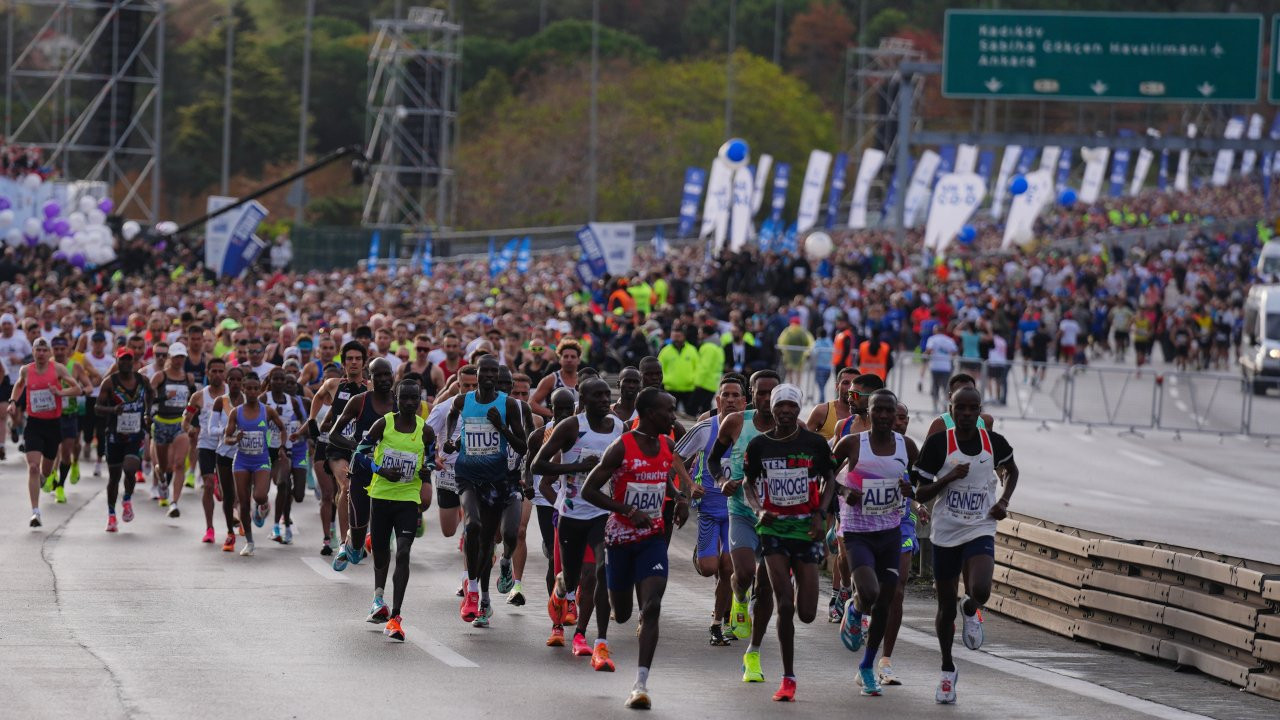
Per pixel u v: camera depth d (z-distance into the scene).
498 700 23.98
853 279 118.06
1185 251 144.75
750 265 111.12
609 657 26.86
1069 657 29.70
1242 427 81.81
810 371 85.56
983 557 24.77
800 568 24.83
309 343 57.06
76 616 30.73
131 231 134.38
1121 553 30.73
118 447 44.03
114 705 22.80
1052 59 116.38
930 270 128.75
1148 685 26.95
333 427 35.41
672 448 25.31
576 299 96.25
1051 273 127.69
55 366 45.66
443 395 39.00
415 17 194.38
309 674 25.61
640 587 24.55
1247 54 115.12
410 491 29.94
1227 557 29.36
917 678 26.95
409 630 30.22
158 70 165.38
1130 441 79.00
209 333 62.34
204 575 36.62
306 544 42.47
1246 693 26.44
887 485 25.14
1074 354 108.25
